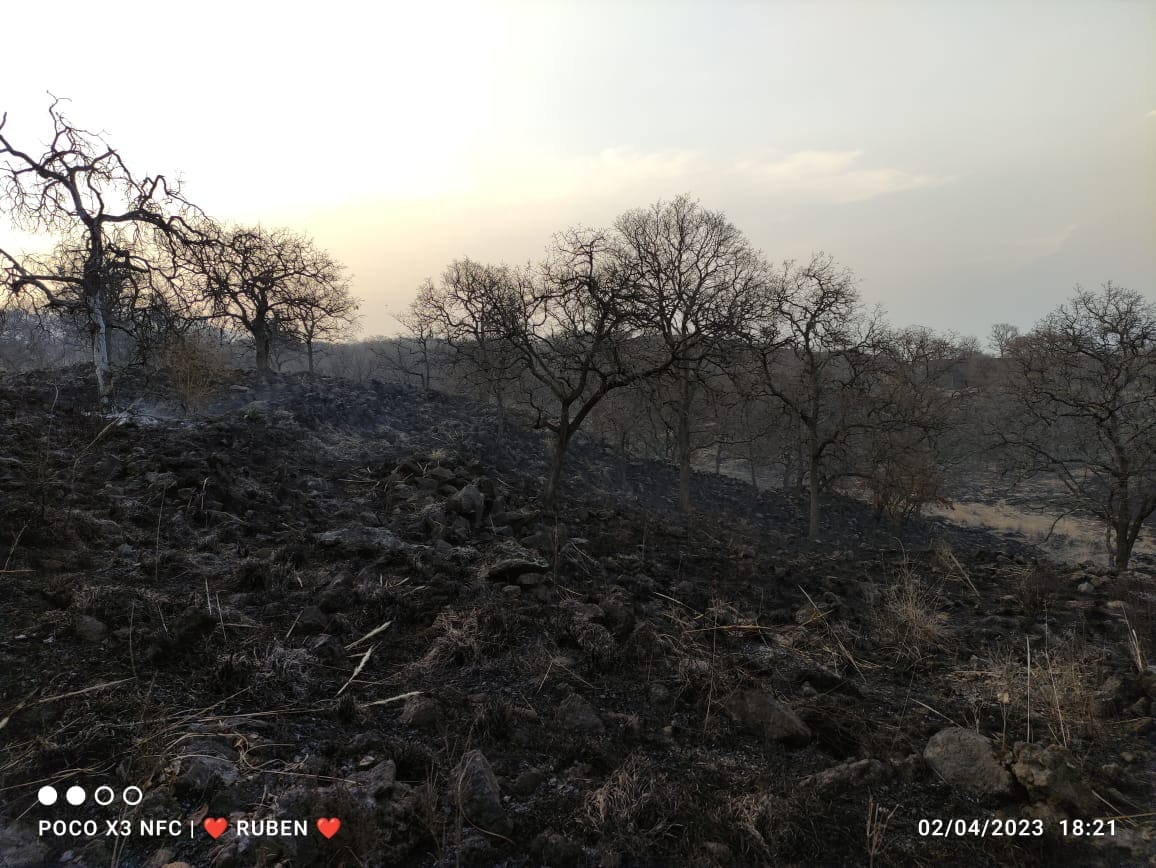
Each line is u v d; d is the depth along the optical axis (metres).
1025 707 5.98
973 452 37.38
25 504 7.25
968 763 4.68
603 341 17.30
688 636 7.11
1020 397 24.98
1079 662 6.93
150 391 19.16
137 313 16.73
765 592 9.93
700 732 5.20
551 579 8.23
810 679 6.38
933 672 7.05
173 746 4.03
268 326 33.22
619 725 5.13
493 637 6.21
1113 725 5.71
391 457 17.75
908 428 31.83
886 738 5.28
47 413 13.38
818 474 34.66
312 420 21.39
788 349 31.09
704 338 18.44
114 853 3.32
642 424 42.75
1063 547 38.84
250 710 4.66
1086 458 25.59
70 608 5.51
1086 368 23.55
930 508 43.78
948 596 10.63
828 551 22.48
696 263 30.91
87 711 4.30
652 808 3.99
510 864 3.55
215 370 20.48
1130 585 11.15
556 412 40.44
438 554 9.11
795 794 4.34
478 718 4.80
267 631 5.94
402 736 4.62
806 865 3.77
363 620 6.50
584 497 23.11
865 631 8.34
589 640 6.35
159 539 7.82
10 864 3.21
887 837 4.05
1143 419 22.67
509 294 17.59
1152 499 22.06
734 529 26.39
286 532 9.23
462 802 3.82
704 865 3.62
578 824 3.88
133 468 10.21
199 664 5.07
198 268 17.53
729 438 44.22
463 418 36.94
